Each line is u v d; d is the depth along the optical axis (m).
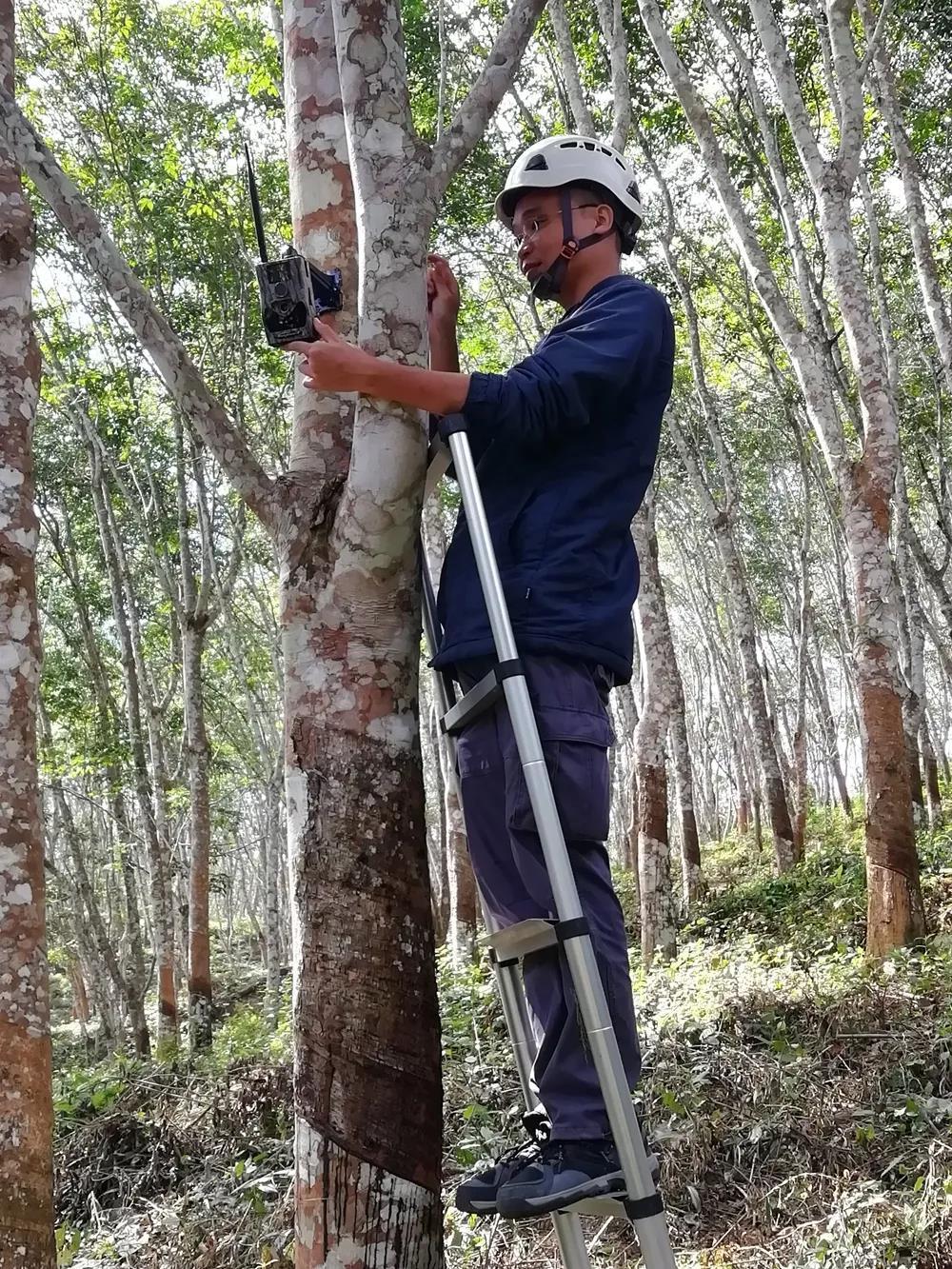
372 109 2.06
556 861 1.83
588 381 2.00
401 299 2.03
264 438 14.56
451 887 12.18
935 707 36.50
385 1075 1.96
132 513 16.44
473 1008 7.80
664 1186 4.42
